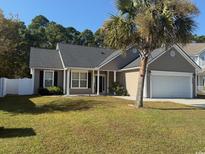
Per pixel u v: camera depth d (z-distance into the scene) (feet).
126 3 52.85
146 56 54.65
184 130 33.12
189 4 50.39
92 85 98.37
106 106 55.72
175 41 51.75
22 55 141.69
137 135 30.45
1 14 81.25
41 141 27.78
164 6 50.21
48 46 176.14
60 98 72.18
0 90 80.07
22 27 159.53
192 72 94.89
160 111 48.83
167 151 25.05
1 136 30.25
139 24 49.98
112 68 97.14
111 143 27.35
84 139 28.63
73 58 96.89
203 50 143.95
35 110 53.78
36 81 92.84
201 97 93.45
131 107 54.03
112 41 53.72
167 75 90.48
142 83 54.60
